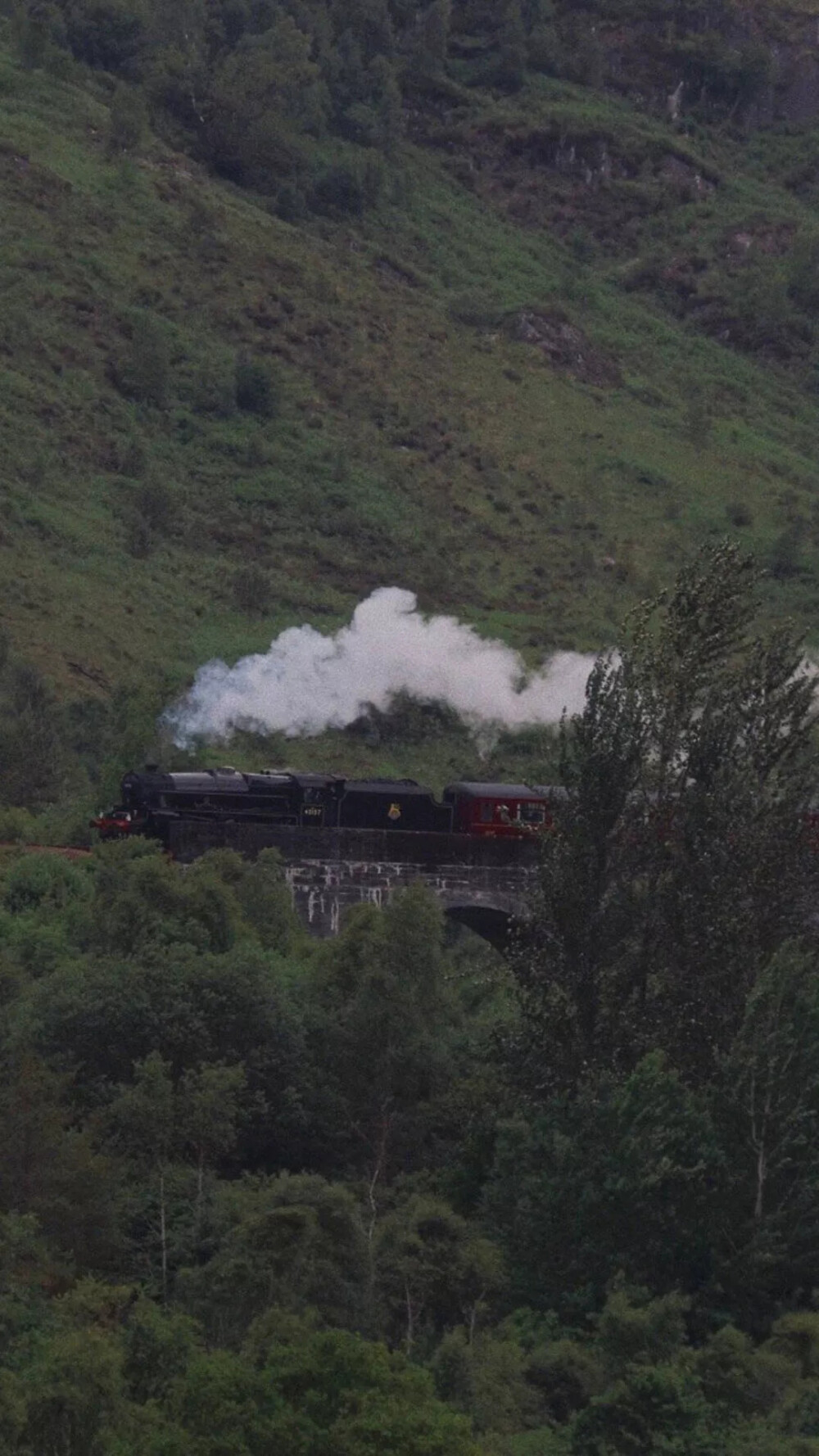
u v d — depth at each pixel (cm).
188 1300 4356
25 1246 4372
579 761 5547
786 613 15600
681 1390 4159
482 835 7288
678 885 5462
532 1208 4953
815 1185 4997
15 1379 3672
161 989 5494
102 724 11894
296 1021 5591
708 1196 4978
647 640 5656
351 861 7088
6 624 12825
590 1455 4084
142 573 14312
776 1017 5169
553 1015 5422
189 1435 3491
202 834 7050
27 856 7281
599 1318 4531
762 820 5550
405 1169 5500
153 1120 5059
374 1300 4484
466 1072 5684
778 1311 4869
